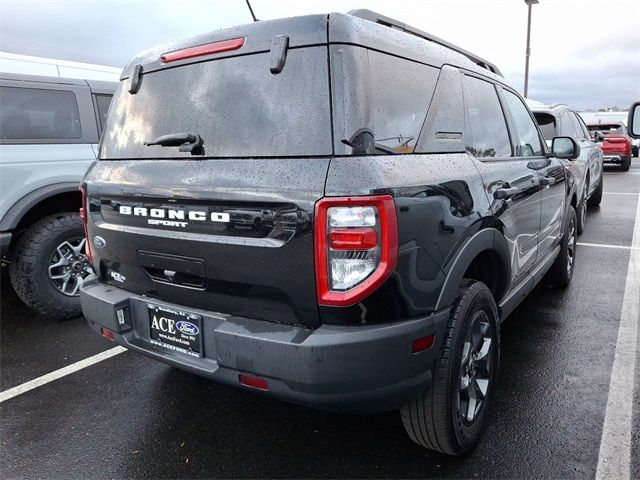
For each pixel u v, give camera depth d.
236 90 2.15
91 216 2.67
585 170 6.93
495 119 3.05
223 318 2.14
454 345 2.17
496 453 2.46
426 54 2.40
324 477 2.34
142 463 2.47
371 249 1.82
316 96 1.93
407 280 1.93
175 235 2.22
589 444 2.50
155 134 2.43
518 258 3.06
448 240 2.14
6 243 3.98
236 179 2.02
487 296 2.45
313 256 1.85
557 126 6.61
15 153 4.10
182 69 2.37
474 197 2.36
